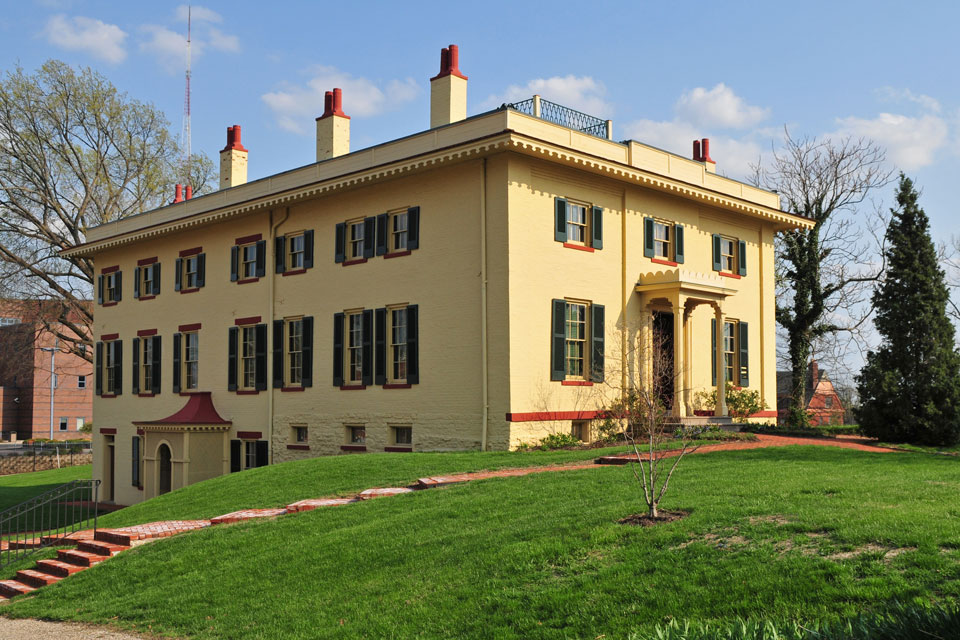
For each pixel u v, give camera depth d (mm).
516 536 11328
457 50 26266
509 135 21578
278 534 14031
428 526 12844
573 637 8016
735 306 30219
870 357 27047
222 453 30125
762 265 31625
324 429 27031
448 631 8789
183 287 33062
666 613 8062
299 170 28547
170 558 13859
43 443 69250
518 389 22281
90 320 50969
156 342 34188
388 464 20141
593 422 24391
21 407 80125
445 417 23562
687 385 26281
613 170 24547
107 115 48875
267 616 10320
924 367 25719
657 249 27062
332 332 27000
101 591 13055
